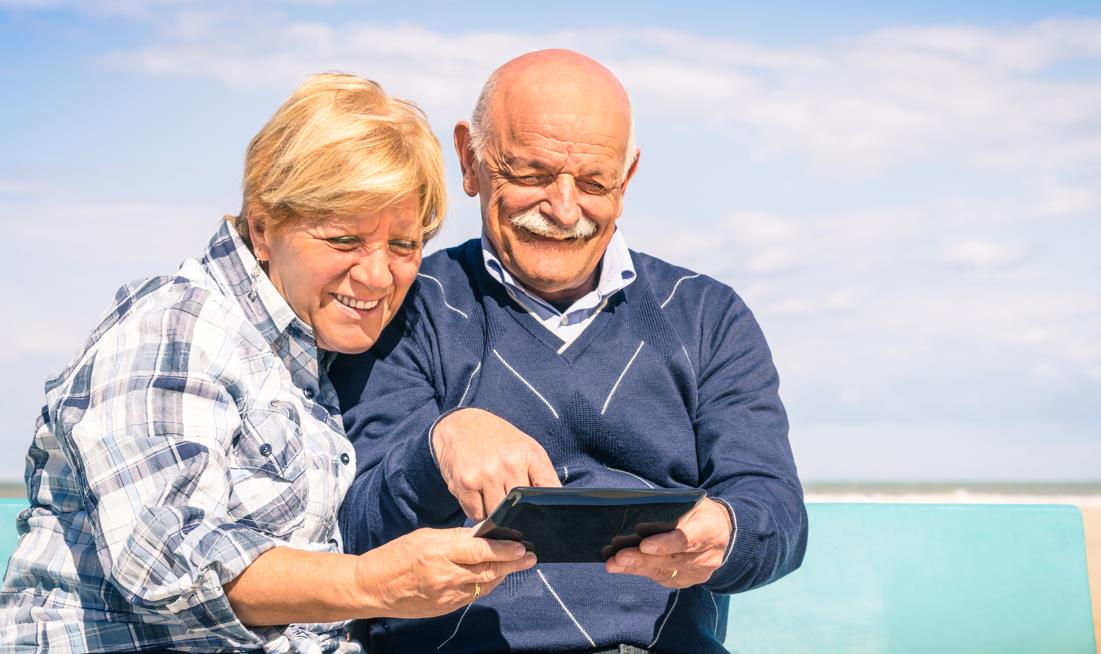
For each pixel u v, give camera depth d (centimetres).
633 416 262
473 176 277
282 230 224
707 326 278
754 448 262
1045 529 314
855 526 314
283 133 222
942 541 314
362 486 242
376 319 235
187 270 227
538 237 258
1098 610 571
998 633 311
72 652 208
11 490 2156
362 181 215
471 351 265
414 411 260
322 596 192
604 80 260
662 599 252
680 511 187
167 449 200
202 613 195
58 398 211
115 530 196
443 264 279
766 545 229
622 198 269
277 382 230
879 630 309
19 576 218
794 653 310
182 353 209
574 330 268
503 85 261
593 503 178
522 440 216
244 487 216
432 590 189
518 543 188
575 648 244
